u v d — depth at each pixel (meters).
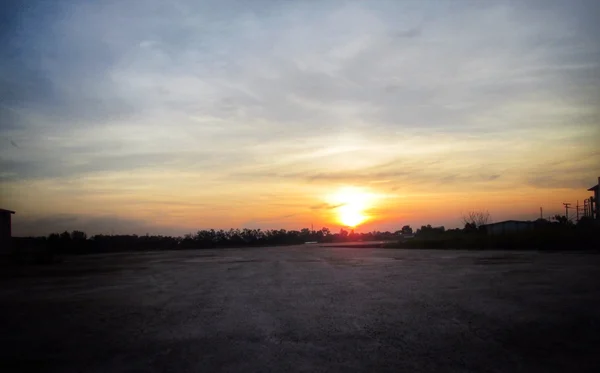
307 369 5.43
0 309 10.66
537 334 6.88
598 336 6.71
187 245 73.38
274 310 9.59
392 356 5.88
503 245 38.22
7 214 36.50
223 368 5.57
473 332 7.09
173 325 8.30
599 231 34.78
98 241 59.66
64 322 8.87
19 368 5.84
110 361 6.04
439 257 27.20
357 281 14.79
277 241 90.50
